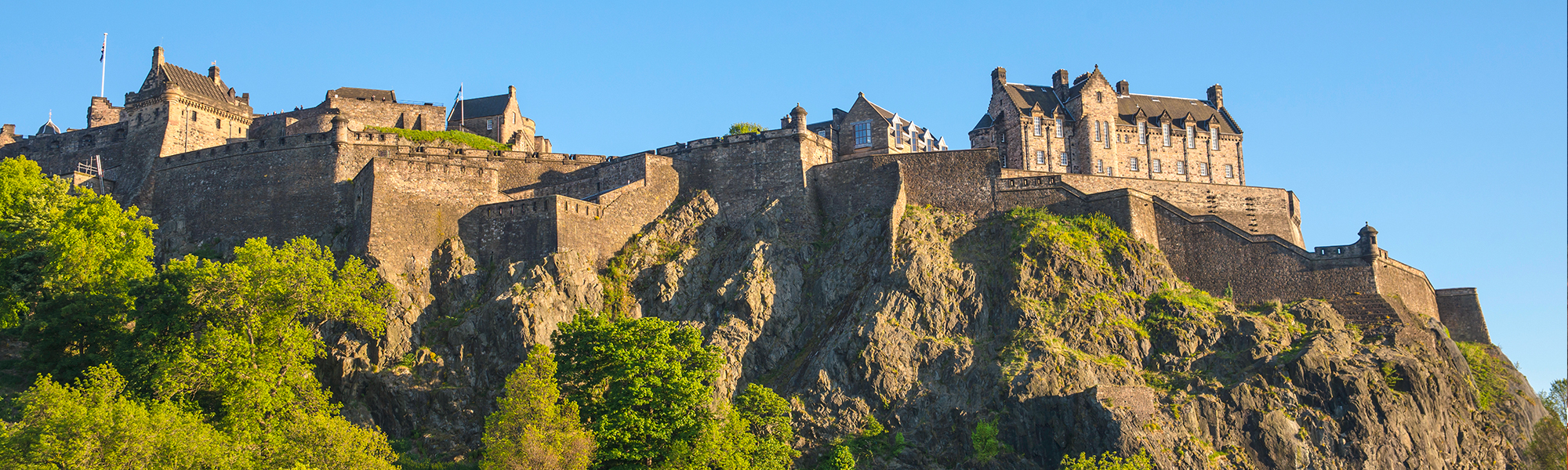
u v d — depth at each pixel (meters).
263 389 86.94
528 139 145.75
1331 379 101.25
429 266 110.81
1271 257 113.88
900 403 100.94
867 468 96.75
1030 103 144.38
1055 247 111.12
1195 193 130.38
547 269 108.12
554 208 111.00
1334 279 112.19
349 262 97.88
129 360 89.06
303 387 90.75
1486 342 118.25
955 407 100.38
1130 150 144.62
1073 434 96.56
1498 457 103.06
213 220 121.75
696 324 108.81
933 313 107.25
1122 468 87.25
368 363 101.56
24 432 71.88
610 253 114.38
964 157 121.25
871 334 103.75
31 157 139.38
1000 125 144.38
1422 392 102.31
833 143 132.62
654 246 116.38
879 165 121.69
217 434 80.06
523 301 103.88
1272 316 109.50
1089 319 106.19
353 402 99.38
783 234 118.62
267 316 93.00
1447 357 108.81
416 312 106.25
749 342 107.75
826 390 101.25
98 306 94.12
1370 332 108.88
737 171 123.88
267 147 122.56
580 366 91.81
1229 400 99.81
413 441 97.62
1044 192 118.88
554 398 86.62
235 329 92.31
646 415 89.50
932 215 118.31
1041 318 105.81
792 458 96.88
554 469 80.69
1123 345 104.88
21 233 100.81
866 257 114.12
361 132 123.12
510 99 151.62
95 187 130.75
